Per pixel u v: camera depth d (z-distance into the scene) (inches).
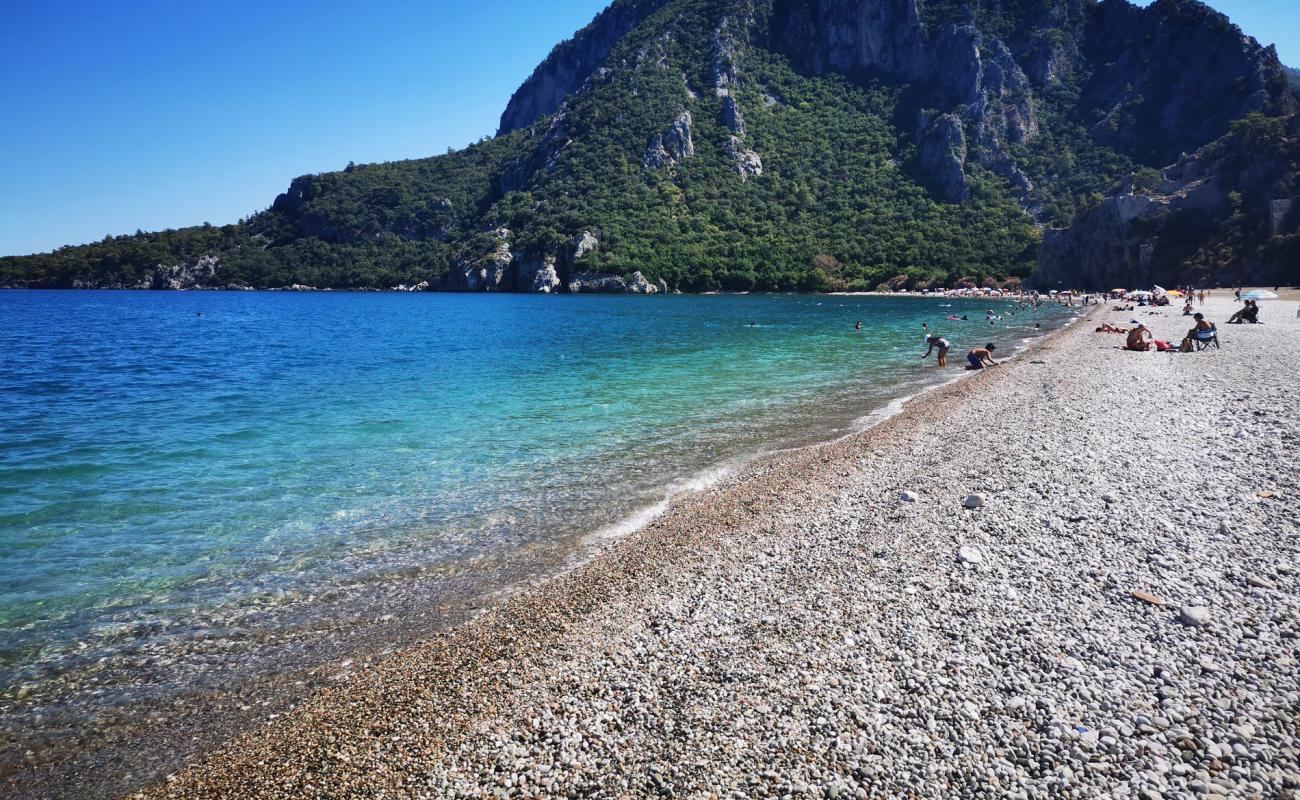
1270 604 290.2
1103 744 213.9
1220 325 1571.1
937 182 6171.3
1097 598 305.9
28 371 1301.7
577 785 213.8
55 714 269.3
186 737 254.5
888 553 375.2
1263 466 479.5
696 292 5639.8
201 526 465.4
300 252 7421.3
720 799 202.8
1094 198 4512.8
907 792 201.5
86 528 462.3
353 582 381.7
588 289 5679.1
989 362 1161.4
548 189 6737.2
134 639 323.9
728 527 440.8
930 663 264.8
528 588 369.1
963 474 515.5
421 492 534.0
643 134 6875.0
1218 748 209.0
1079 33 6850.4
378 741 243.8
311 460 628.1
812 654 278.1
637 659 285.0
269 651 312.8
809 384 1047.0
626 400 923.4
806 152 6811.0
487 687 272.7
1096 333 1599.4
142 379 1181.7
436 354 1553.9
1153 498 428.5
